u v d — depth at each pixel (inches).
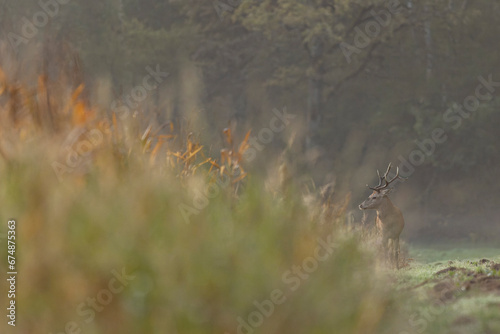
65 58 682.8
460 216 3198.8
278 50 3634.4
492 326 643.5
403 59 3622.0
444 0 3260.3
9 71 643.5
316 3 3201.3
